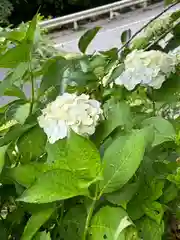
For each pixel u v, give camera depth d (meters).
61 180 0.83
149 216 0.88
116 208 0.82
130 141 0.84
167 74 1.17
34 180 0.88
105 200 0.85
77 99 0.93
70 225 0.87
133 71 1.14
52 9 7.79
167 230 0.98
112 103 1.07
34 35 1.06
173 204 0.97
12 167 0.95
